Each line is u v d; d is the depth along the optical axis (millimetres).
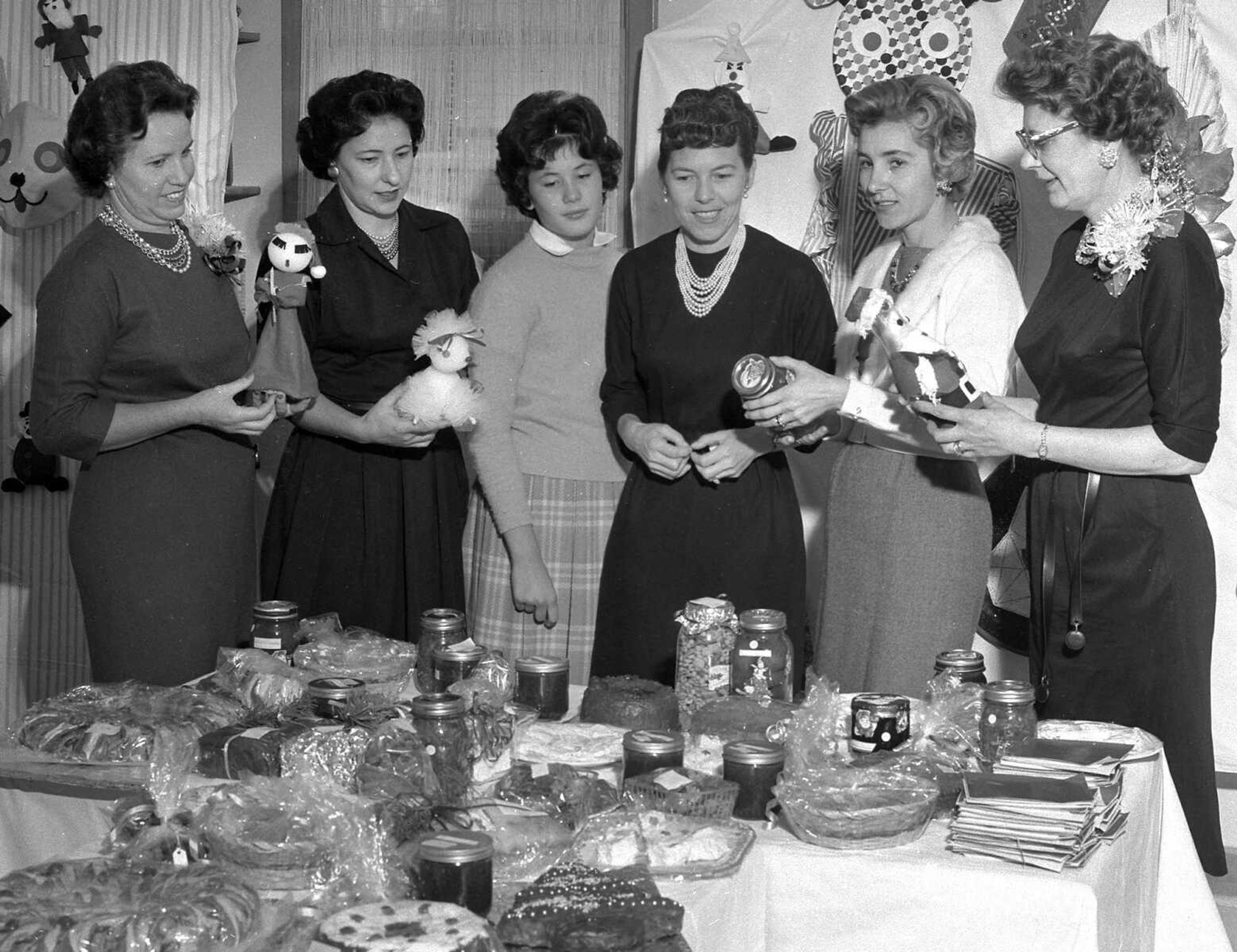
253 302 3695
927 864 1415
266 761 1562
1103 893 1442
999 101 3096
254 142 3693
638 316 2531
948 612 2275
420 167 3582
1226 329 2938
